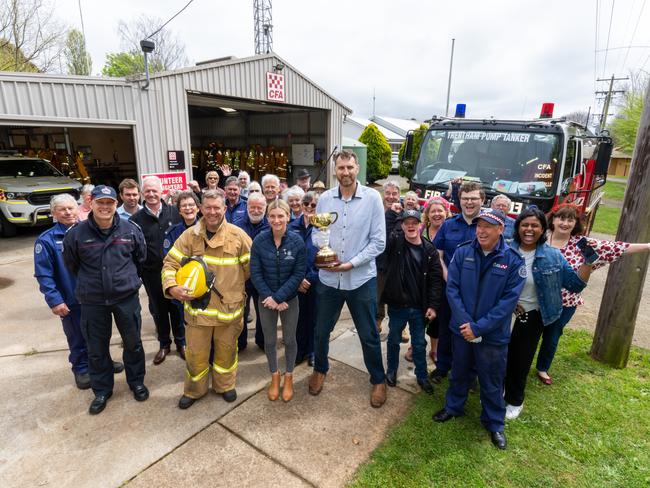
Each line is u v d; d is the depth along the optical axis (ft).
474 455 8.81
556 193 15.98
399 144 122.52
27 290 19.08
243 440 9.30
